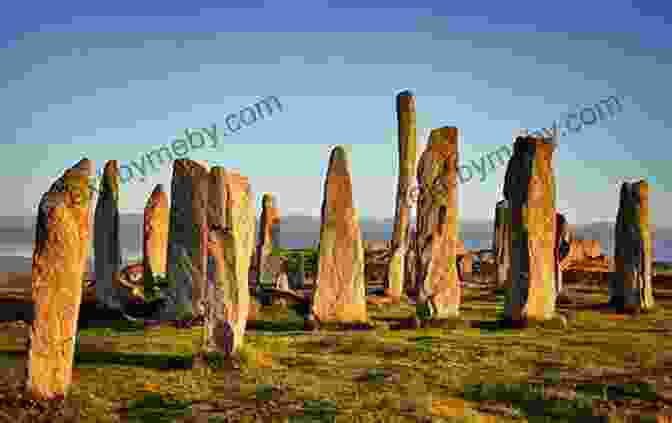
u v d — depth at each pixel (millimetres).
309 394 11273
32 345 10461
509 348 16281
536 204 20500
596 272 38531
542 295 20375
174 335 18641
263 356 14633
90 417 10031
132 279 30969
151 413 10359
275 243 35500
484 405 11234
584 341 17484
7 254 55375
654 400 11398
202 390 11727
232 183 13617
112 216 23953
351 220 20141
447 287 20734
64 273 10508
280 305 24281
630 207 25328
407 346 16359
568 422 10344
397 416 9898
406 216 28625
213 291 13625
